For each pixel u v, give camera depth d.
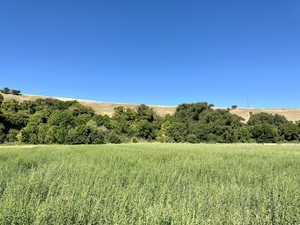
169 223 2.40
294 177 4.56
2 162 6.75
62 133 31.69
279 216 2.71
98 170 5.18
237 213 2.63
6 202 2.68
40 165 6.18
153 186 3.79
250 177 4.78
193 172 5.41
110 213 2.57
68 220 2.42
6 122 35.06
